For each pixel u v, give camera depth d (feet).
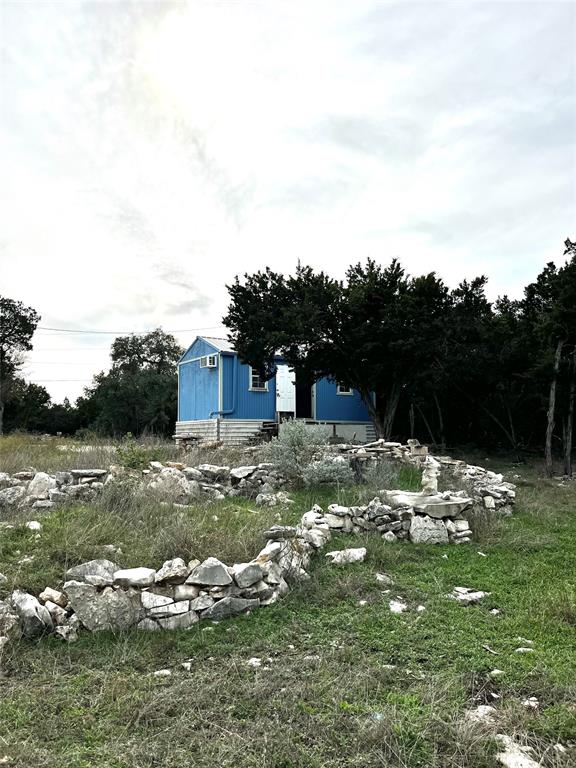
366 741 8.07
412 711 8.93
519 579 16.92
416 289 54.80
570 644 12.06
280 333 50.21
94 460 30.63
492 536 22.30
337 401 71.10
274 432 62.44
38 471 27.94
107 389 109.81
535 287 68.13
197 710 8.95
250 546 15.94
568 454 49.83
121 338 142.82
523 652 11.46
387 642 11.88
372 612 13.65
